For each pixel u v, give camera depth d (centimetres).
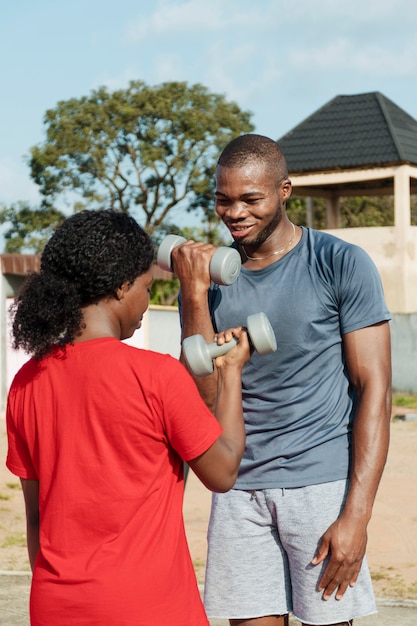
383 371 344
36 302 265
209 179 4131
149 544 261
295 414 352
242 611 363
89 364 266
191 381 268
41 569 266
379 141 2583
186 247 334
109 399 261
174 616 261
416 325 2273
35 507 286
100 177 4181
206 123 4028
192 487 1109
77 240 267
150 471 263
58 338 271
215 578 368
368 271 346
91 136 4112
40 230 4166
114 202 4200
